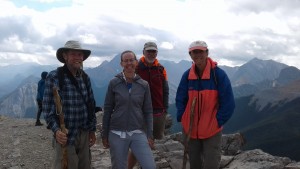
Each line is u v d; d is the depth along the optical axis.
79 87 2.32
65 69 2.30
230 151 4.45
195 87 2.49
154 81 3.25
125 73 2.51
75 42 2.26
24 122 6.55
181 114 2.57
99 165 3.57
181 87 2.62
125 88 2.49
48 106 2.24
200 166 2.61
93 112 2.45
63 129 2.17
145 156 2.41
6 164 3.74
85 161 2.42
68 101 2.26
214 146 2.45
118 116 2.48
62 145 2.19
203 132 2.43
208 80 2.45
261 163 3.50
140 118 2.50
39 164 3.82
